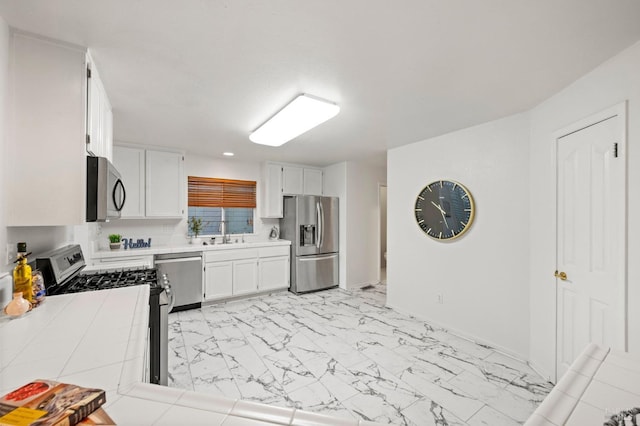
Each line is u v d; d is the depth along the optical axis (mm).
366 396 1971
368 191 5074
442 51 1559
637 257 1457
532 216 2369
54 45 1442
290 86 1979
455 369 2314
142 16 1285
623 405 704
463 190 2908
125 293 1613
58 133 1438
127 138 3303
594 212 1749
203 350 2619
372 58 1630
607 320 1650
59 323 1170
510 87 1993
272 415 648
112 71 1767
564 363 2008
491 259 2691
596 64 1687
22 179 1361
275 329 3109
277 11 1252
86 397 648
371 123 2760
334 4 1209
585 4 1198
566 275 1981
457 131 2994
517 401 1929
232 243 4305
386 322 3320
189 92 2070
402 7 1223
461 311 2953
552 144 2121
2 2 1183
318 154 4211
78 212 1469
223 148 3826
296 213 4520
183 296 3662
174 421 623
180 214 3881
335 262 4840
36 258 1586
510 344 2531
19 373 796
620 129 1543
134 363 867
